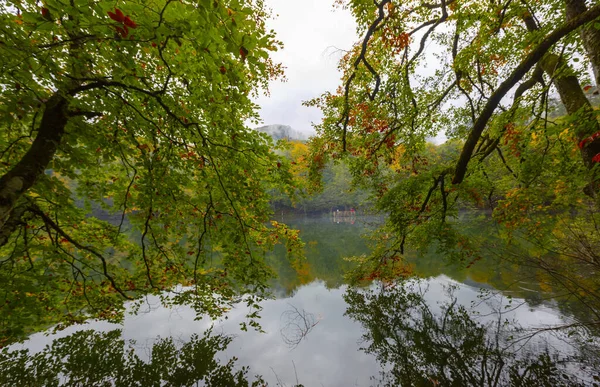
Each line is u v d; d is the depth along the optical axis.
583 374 4.43
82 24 1.96
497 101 4.51
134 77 2.97
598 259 4.37
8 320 3.31
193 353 5.79
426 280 10.28
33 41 2.48
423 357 5.53
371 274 8.22
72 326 6.86
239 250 4.93
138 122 3.59
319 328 6.95
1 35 2.04
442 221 5.59
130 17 1.92
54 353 5.71
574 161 5.04
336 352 5.86
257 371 5.20
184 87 3.84
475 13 4.75
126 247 5.41
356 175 7.77
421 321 7.15
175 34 2.07
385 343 6.21
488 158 7.96
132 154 3.94
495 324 6.43
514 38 4.89
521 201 5.33
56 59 2.63
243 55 1.99
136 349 5.92
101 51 2.52
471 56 5.61
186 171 4.30
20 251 3.82
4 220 2.48
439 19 5.09
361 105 6.50
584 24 3.45
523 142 5.10
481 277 9.61
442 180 5.62
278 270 13.81
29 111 2.79
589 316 5.96
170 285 5.75
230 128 3.67
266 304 8.73
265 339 6.41
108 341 6.21
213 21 1.76
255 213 4.80
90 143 3.65
